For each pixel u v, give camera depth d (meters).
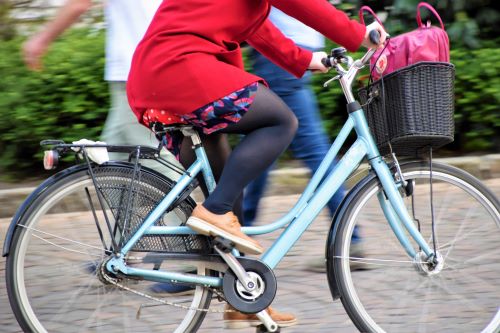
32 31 11.29
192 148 5.45
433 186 5.89
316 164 7.37
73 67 10.34
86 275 5.56
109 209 5.43
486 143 11.00
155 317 5.72
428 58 5.32
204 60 5.04
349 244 5.78
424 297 6.01
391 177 5.72
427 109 5.29
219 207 5.30
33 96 10.39
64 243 5.50
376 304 5.96
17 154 10.68
